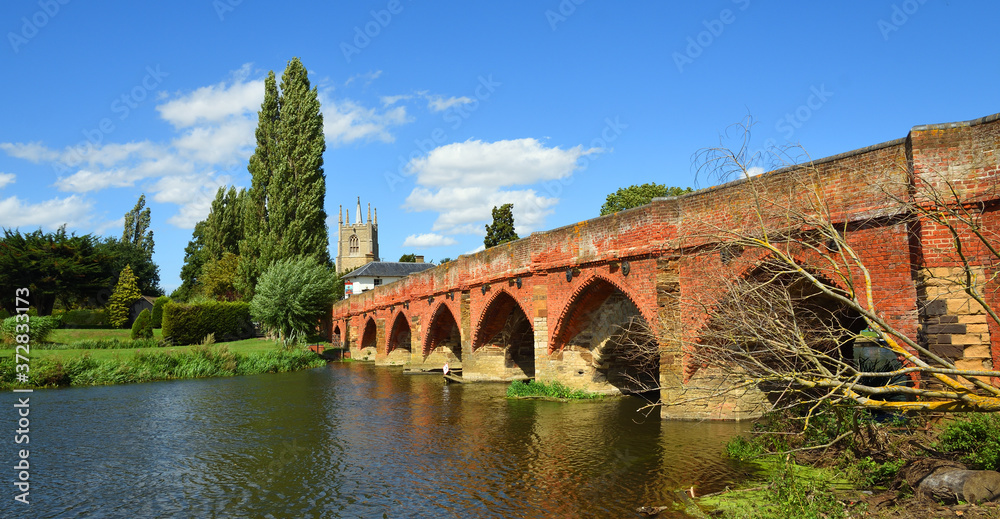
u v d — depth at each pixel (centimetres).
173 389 3319
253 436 1984
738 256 1567
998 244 1163
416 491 1325
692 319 1656
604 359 2514
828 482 1140
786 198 1305
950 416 1159
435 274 3869
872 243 1351
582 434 1794
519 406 2367
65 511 1270
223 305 5909
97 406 2689
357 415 2352
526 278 2686
